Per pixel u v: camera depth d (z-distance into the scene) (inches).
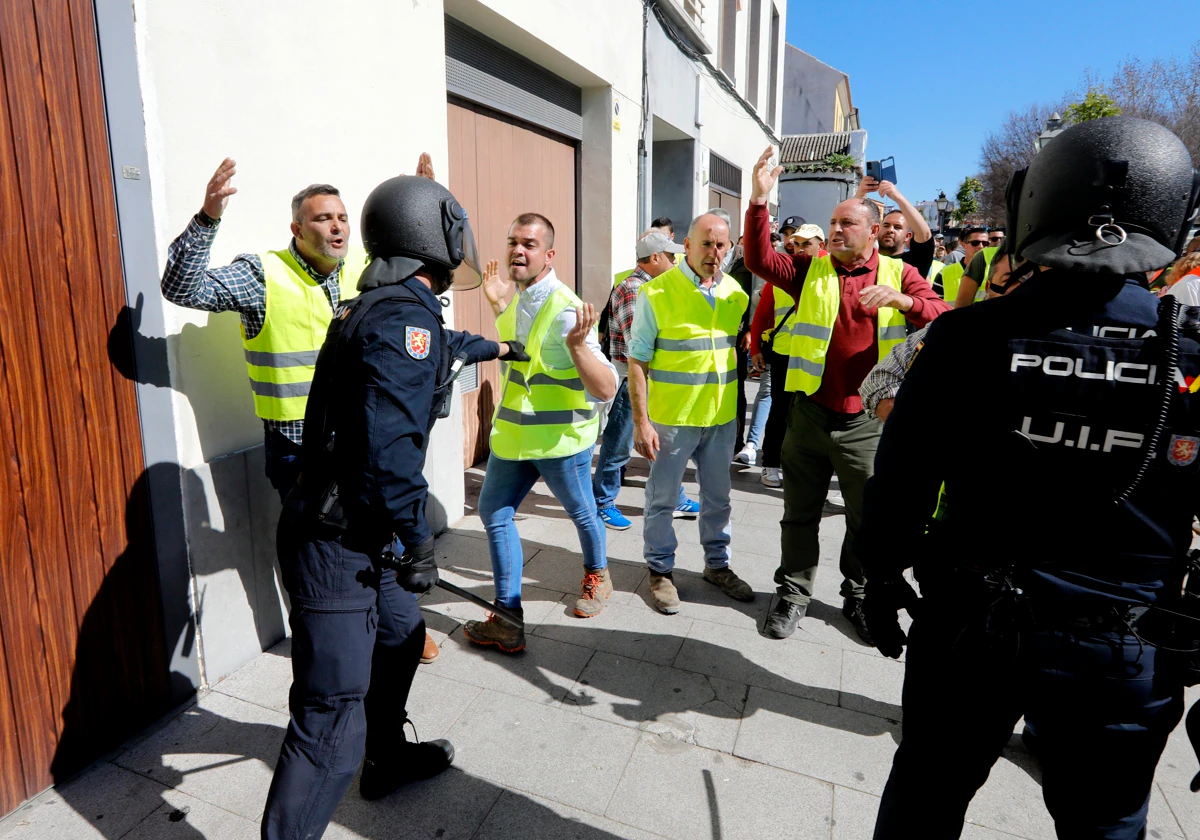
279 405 96.7
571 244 247.8
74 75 77.8
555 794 83.7
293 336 95.9
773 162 511.8
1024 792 84.8
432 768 85.3
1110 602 46.9
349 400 62.7
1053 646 47.6
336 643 64.1
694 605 128.7
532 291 108.9
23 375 75.6
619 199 250.7
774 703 101.1
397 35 130.6
